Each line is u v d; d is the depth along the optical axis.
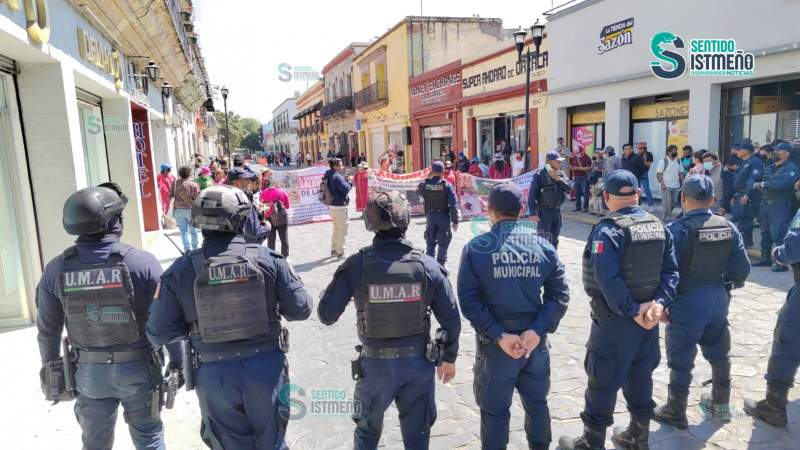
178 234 12.61
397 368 2.78
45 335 2.77
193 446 3.69
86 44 7.12
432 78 25.73
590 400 3.36
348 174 29.92
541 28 14.20
